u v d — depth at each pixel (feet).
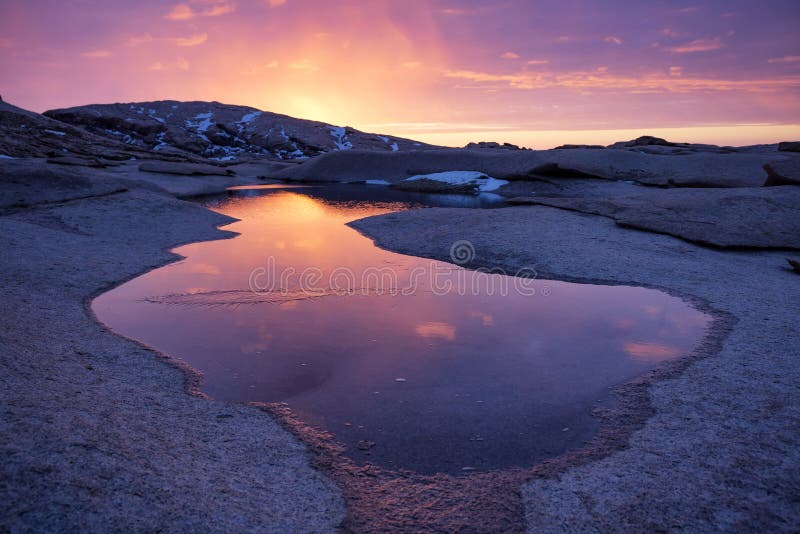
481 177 124.98
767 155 120.26
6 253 41.91
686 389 22.26
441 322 32.01
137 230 59.82
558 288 39.27
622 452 17.90
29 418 15.35
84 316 31.19
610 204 66.18
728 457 17.10
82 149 140.26
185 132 220.02
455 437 19.29
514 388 23.13
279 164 173.78
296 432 19.48
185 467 15.21
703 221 54.85
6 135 132.57
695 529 13.85
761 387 21.93
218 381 23.82
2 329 25.22
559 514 14.73
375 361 26.17
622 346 27.76
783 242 49.21
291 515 14.17
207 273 43.73
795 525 13.88
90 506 11.98
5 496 11.66
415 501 15.56
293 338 29.32
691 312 32.71
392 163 145.18
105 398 19.34
